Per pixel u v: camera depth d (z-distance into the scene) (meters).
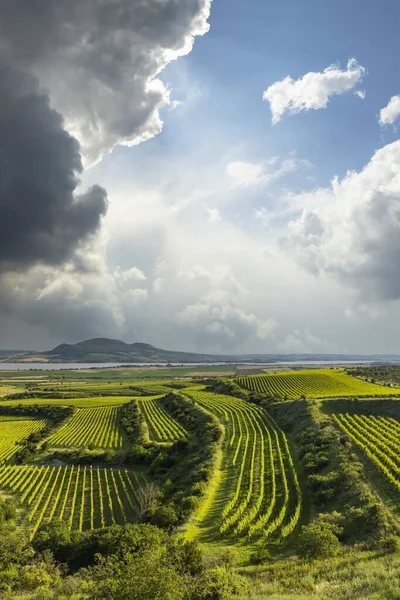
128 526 56.41
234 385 190.38
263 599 23.66
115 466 114.00
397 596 20.17
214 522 56.28
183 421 138.50
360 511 47.91
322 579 28.09
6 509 81.38
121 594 19.53
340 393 144.88
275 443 93.69
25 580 42.16
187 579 26.38
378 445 73.69
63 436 146.62
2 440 150.00
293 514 56.31
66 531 61.94
